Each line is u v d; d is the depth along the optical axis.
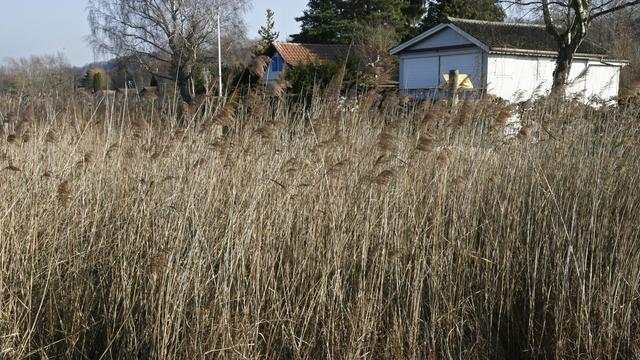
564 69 16.09
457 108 6.79
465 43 24.61
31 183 5.42
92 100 8.05
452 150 5.93
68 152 6.58
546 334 4.95
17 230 5.03
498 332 4.98
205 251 4.67
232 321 4.50
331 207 5.05
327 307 4.70
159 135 6.53
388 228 5.11
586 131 6.67
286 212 5.10
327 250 4.89
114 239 5.30
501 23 25.25
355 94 6.84
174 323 4.38
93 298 4.84
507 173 6.04
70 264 4.92
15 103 8.01
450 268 5.06
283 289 4.73
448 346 4.73
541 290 5.18
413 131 6.50
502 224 5.55
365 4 35.06
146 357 4.46
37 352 4.59
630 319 4.85
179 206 5.00
